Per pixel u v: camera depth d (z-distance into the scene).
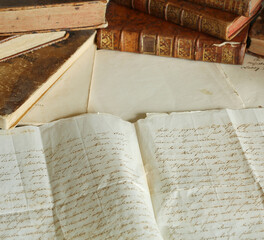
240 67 1.35
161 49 1.36
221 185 1.02
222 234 0.95
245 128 1.14
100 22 1.27
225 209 0.99
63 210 0.97
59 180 1.02
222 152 1.08
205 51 1.33
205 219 0.97
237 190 1.02
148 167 1.06
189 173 1.04
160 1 1.37
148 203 0.99
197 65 1.36
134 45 1.37
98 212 0.95
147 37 1.34
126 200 0.96
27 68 1.19
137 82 1.29
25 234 0.94
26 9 1.14
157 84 1.29
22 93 1.11
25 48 1.24
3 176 1.02
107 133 1.08
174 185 1.02
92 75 1.29
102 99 1.23
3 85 1.13
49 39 1.28
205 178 1.03
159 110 1.21
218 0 1.29
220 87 1.28
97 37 1.37
